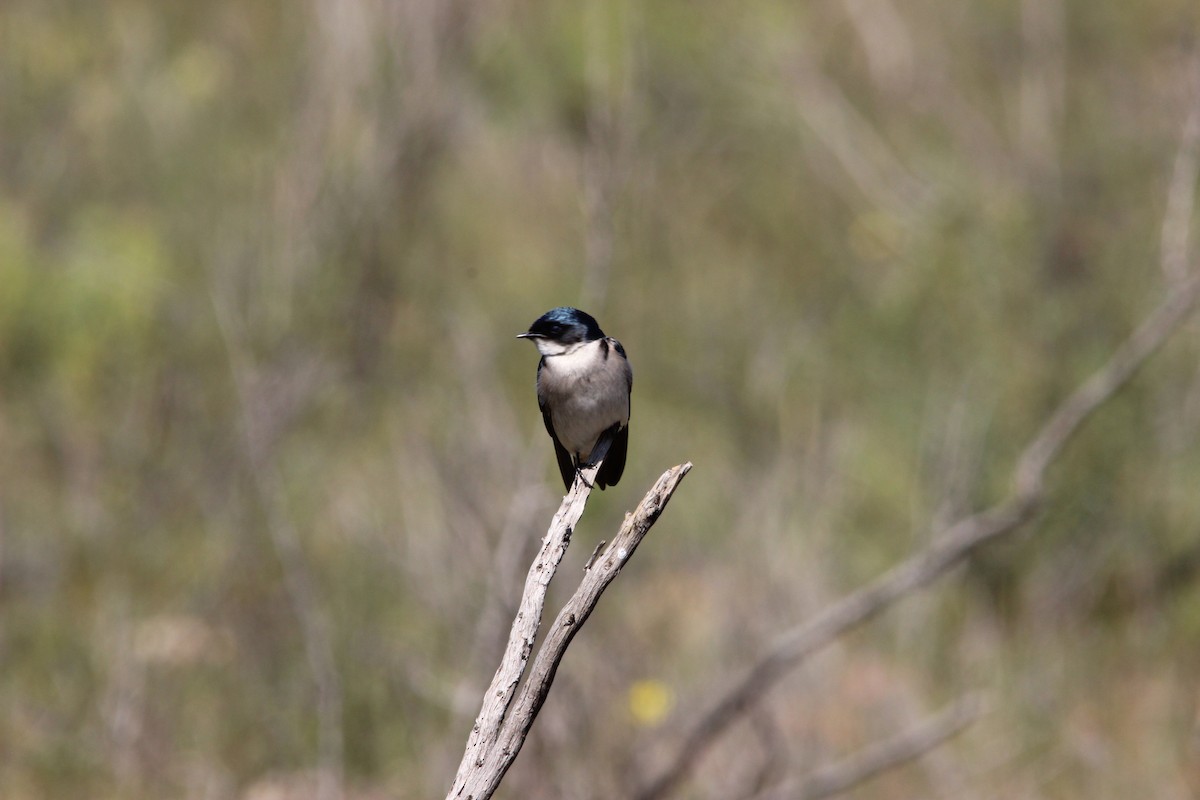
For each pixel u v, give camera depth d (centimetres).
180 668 1133
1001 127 1816
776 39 1858
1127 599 1270
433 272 1617
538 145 1716
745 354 1515
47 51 1764
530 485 1021
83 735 1061
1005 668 1180
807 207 1772
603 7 1700
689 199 1733
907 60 1912
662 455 1373
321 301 1519
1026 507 1116
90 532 1259
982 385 1393
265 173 1634
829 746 1084
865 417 1435
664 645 1095
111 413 1412
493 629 982
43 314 1480
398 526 1195
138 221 1614
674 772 970
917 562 1086
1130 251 1447
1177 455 1318
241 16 1845
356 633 1105
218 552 1224
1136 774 1087
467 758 450
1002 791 1072
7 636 1148
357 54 1691
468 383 1235
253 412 1320
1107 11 1820
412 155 1662
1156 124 1622
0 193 1625
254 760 1070
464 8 1742
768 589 1123
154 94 1738
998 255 1502
